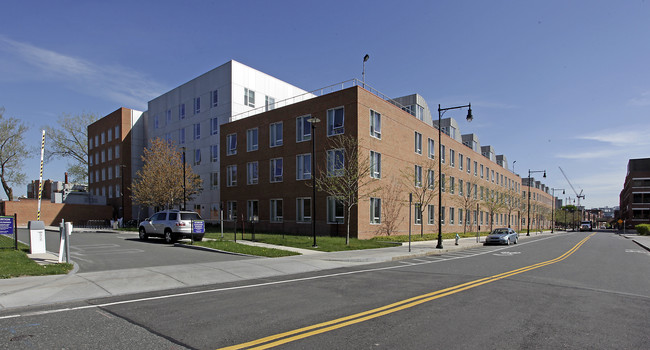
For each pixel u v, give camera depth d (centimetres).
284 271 1231
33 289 850
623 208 11469
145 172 3706
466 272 1285
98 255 1546
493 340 552
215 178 4028
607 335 583
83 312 689
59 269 1064
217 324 618
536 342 546
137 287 921
